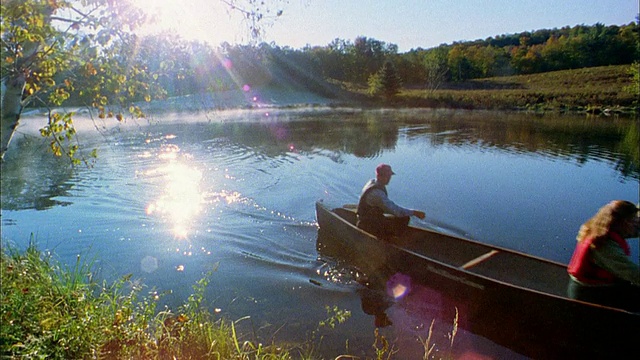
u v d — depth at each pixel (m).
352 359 4.27
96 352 3.47
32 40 2.69
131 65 3.47
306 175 12.13
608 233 3.99
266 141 18.41
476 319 4.91
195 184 11.03
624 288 4.07
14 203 9.55
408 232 6.59
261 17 4.02
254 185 11.06
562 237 7.64
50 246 7.12
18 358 3.15
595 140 18.92
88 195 10.11
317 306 5.31
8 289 4.13
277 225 8.17
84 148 16.45
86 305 4.11
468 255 6.09
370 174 12.38
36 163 13.91
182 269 6.27
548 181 11.38
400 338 4.65
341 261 6.65
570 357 4.27
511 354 4.40
